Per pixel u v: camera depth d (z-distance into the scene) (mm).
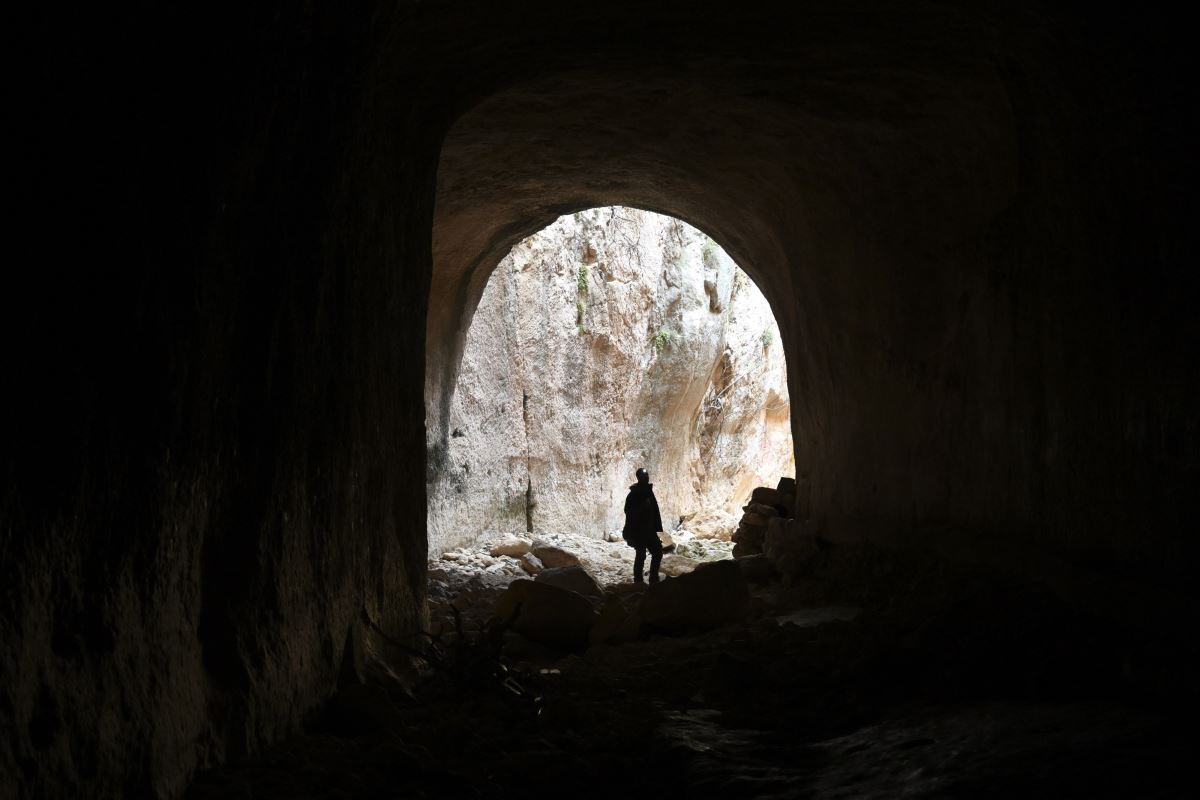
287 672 4277
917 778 3961
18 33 2287
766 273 12211
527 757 4523
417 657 6203
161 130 2969
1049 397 5945
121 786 3010
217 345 3629
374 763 4141
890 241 8398
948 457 7582
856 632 6812
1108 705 4574
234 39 3273
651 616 8469
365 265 5398
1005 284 6523
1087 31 4766
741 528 13031
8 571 2529
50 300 2572
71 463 2770
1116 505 5160
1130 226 4918
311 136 4215
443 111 6988
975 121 6598
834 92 7504
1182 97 4266
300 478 4484
